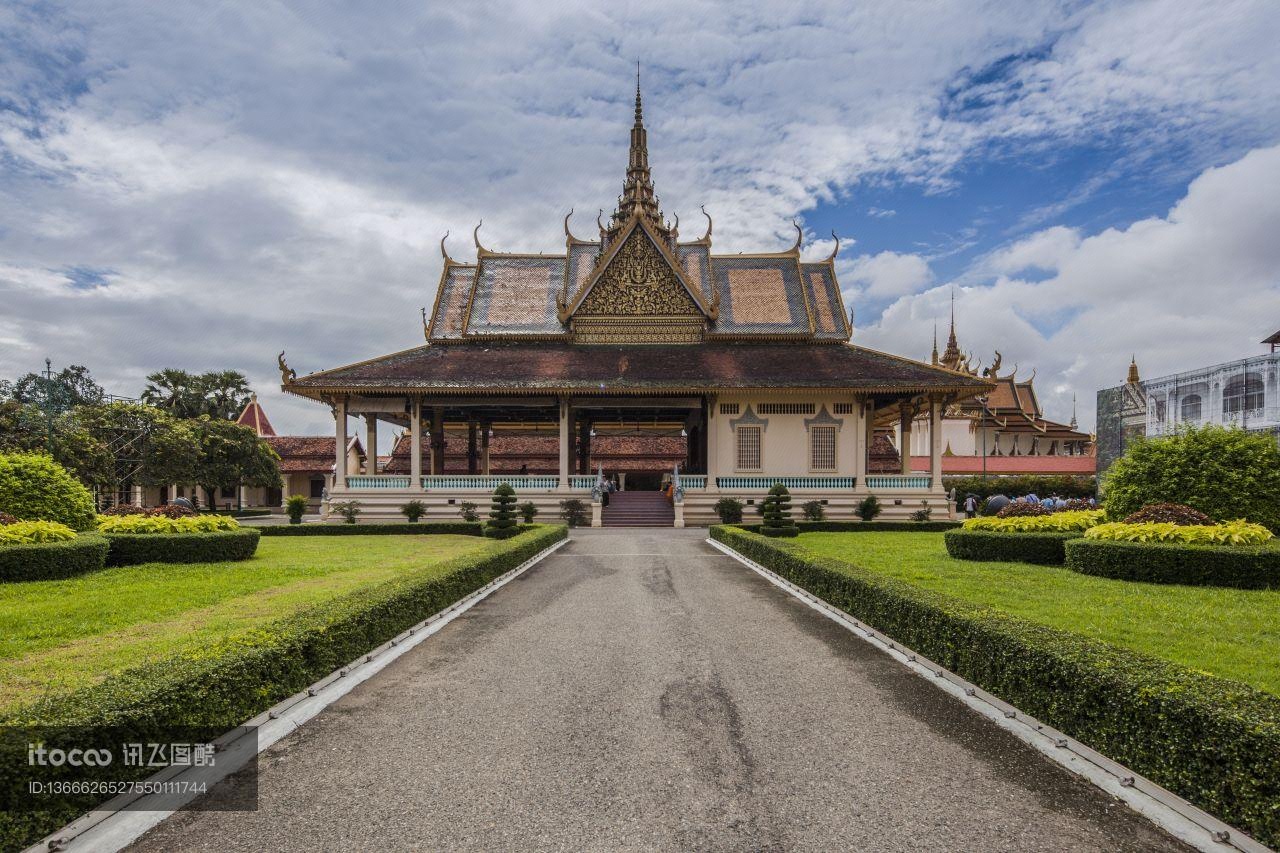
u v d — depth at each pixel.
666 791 5.35
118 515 20.06
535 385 33.44
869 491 34.38
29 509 17.44
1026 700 6.80
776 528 25.31
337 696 7.57
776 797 5.25
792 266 41.34
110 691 5.55
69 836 4.66
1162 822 4.83
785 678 8.16
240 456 49.31
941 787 5.42
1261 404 41.66
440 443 39.50
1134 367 67.00
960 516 39.88
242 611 11.20
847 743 6.25
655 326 38.47
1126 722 5.54
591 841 4.64
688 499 34.47
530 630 10.65
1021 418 71.31
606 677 8.20
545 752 6.07
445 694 7.62
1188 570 13.12
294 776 5.64
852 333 38.72
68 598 12.21
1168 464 16.77
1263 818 4.44
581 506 33.81
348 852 4.54
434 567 13.46
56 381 42.88
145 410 44.50
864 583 11.01
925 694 7.59
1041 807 5.10
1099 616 10.20
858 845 4.59
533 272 41.47
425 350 37.78
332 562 18.17
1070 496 53.28
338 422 34.78
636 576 16.19
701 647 9.59
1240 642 8.70
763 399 35.19
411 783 5.51
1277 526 15.70
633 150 58.97
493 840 4.67
